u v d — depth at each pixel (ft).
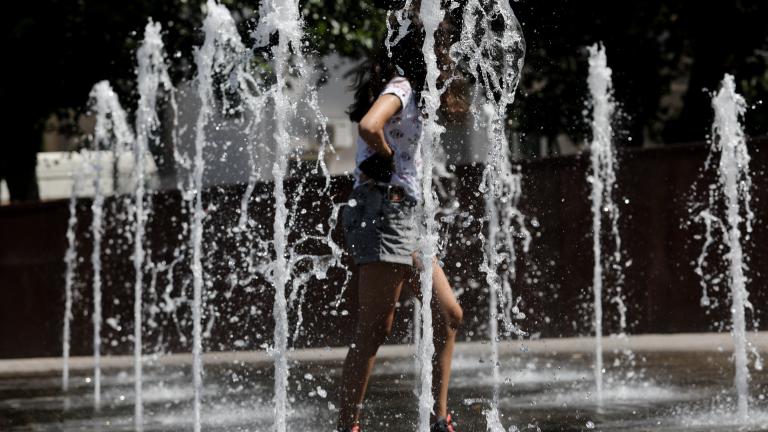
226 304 75.10
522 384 53.98
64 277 85.61
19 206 86.33
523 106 86.33
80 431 42.06
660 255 76.33
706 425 38.24
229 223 74.95
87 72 120.78
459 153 65.98
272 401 49.39
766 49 122.83
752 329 75.15
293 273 70.28
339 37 106.01
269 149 71.92
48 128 134.92
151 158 108.17
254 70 61.87
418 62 34.12
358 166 34.58
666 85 128.26
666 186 76.28
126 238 83.25
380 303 34.42
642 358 64.80
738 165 74.74
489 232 67.10
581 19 118.93
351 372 34.76
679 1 120.78
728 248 75.15
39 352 86.02
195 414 41.52
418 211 34.40
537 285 75.61
